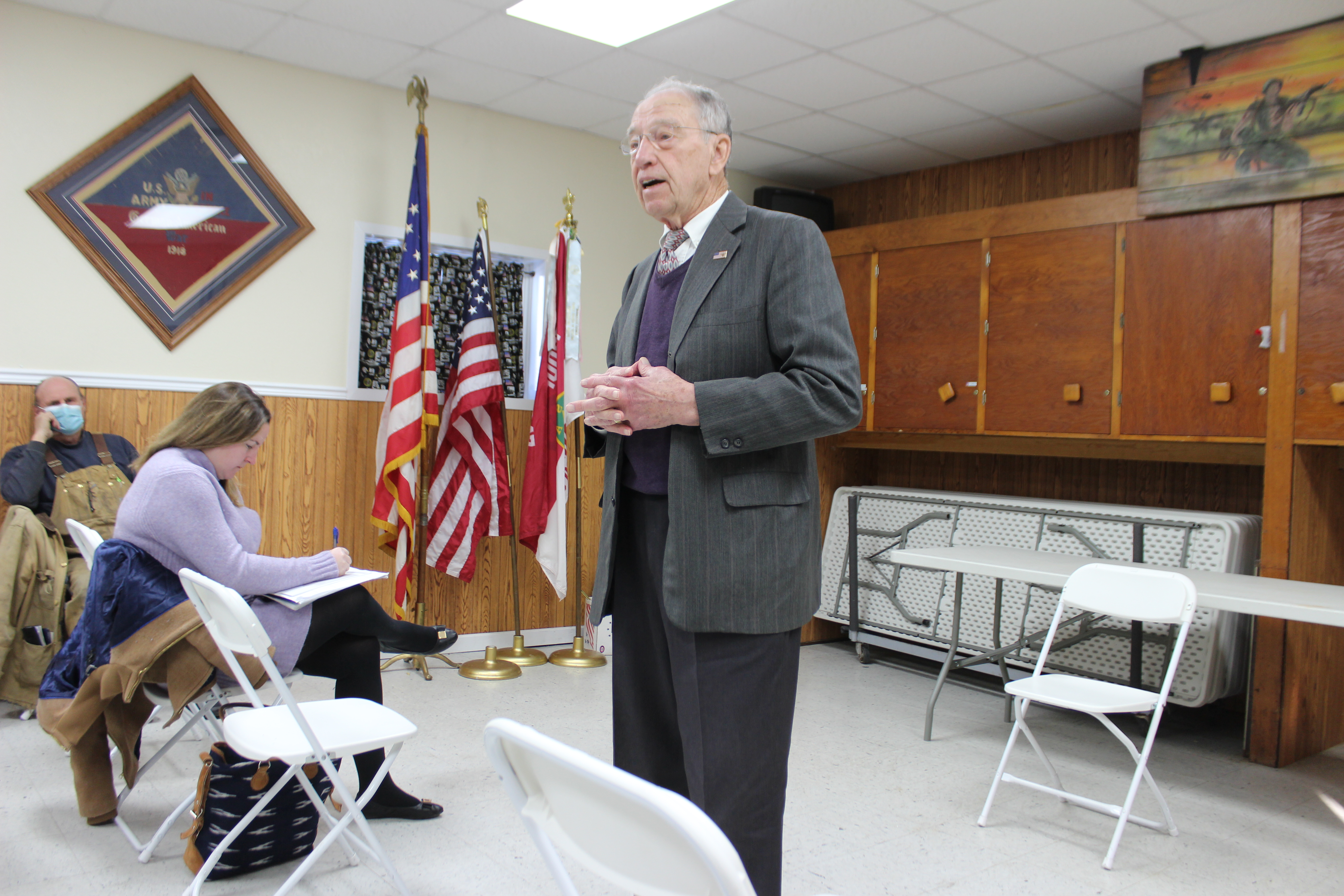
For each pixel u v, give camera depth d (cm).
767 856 137
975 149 502
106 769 246
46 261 362
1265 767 334
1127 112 439
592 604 151
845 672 460
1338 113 334
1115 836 247
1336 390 331
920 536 468
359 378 433
